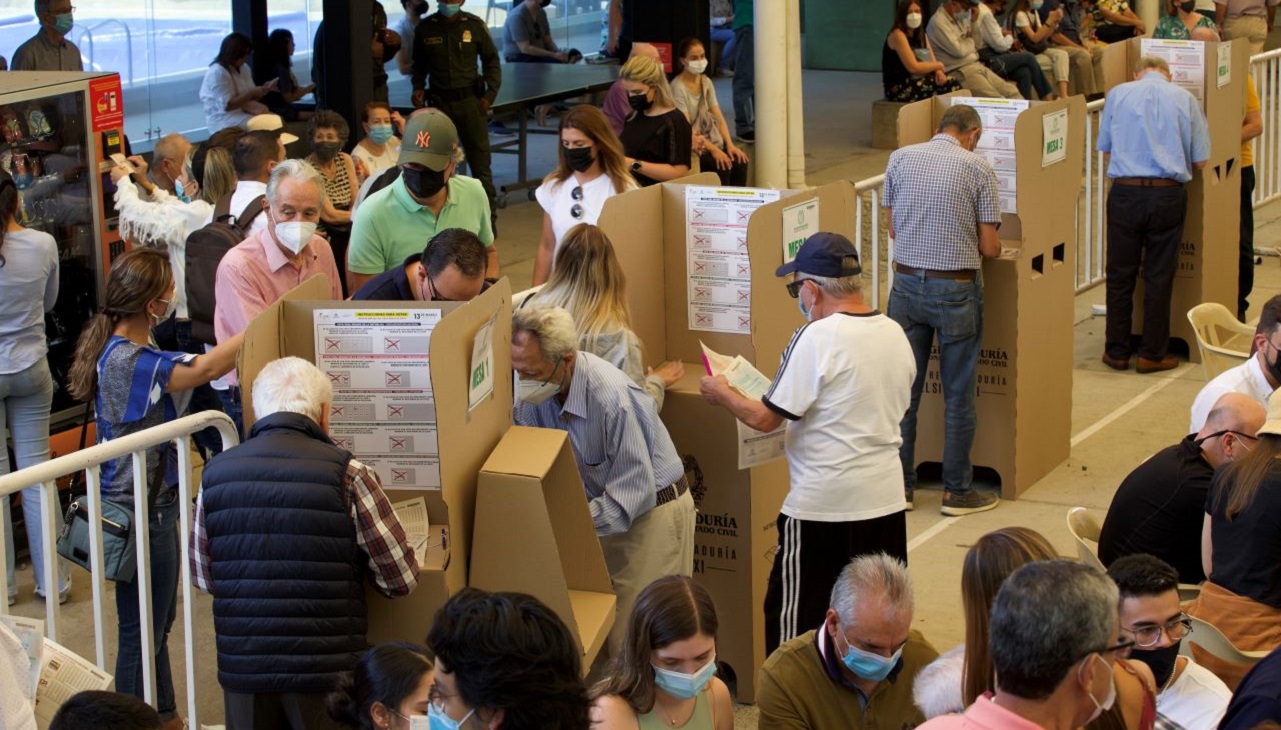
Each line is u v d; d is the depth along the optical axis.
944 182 6.24
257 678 3.65
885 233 10.76
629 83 7.54
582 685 2.62
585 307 4.81
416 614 3.96
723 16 19.52
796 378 4.57
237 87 11.07
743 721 5.09
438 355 3.84
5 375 5.67
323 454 3.66
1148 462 4.55
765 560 5.20
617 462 4.52
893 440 4.66
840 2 20.31
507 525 4.08
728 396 4.69
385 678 3.35
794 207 5.22
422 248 5.65
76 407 6.57
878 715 3.53
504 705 2.49
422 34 10.93
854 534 4.62
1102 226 10.16
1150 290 8.45
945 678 3.13
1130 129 8.18
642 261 5.32
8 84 6.16
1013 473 6.88
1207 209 8.55
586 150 5.99
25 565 6.18
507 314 4.39
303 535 3.61
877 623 3.33
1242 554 4.11
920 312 6.44
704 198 5.33
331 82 10.43
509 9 16.75
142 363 4.50
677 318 5.49
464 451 4.07
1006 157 6.80
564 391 4.51
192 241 5.55
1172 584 3.45
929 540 6.46
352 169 7.93
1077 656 2.42
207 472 3.69
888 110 14.98
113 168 6.43
